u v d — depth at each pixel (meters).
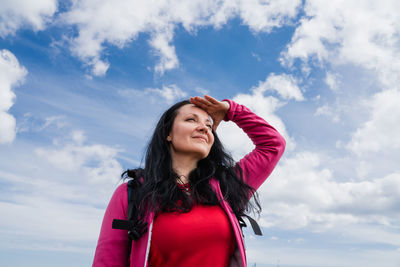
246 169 2.50
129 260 1.98
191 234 1.85
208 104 2.63
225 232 1.93
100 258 1.92
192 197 2.06
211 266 1.83
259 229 2.20
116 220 1.89
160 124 2.43
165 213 1.96
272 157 2.54
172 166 2.32
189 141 2.29
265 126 2.68
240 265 1.92
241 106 2.78
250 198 2.48
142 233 1.88
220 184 2.32
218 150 2.55
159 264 1.84
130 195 2.07
